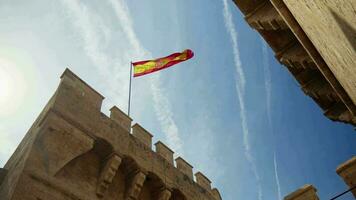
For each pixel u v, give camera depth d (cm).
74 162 1439
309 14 562
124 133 1739
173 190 1823
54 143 1355
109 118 1712
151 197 1742
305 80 1073
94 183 1475
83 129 1506
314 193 920
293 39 1004
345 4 392
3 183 1396
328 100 1081
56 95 1499
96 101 1691
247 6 1002
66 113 1477
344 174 900
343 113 1033
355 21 408
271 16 935
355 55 498
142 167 1689
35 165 1248
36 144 1319
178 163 2075
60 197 1262
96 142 1561
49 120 1391
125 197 1580
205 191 2077
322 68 841
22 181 1164
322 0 446
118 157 1578
